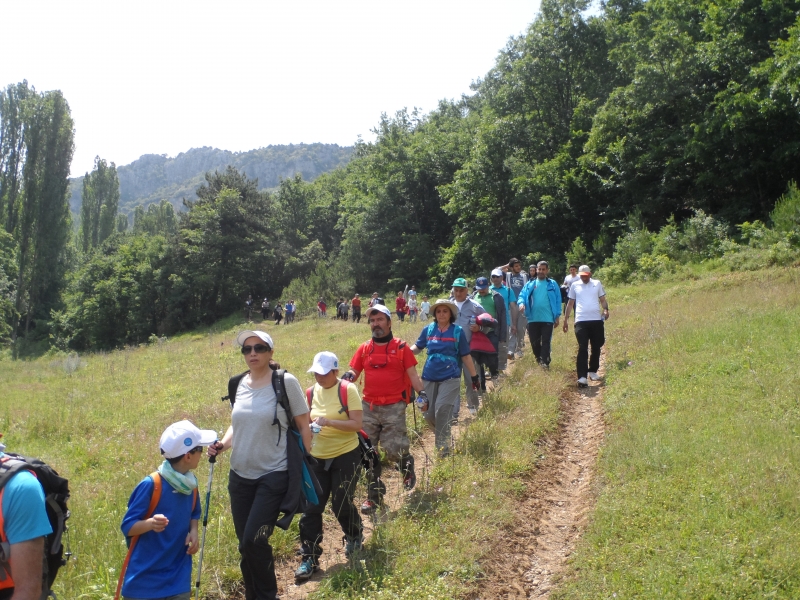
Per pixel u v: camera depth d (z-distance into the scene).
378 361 6.21
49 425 11.34
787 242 20.34
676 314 13.53
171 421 10.69
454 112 62.62
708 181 26.91
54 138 57.00
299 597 4.75
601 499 5.51
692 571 4.14
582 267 10.27
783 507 4.68
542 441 7.44
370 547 5.16
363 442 5.58
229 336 35.34
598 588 4.24
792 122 23.88
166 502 3.75
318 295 49.09
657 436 6.50
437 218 50.03
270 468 4.40
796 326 9.91
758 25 26.05
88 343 55.78
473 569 4.71
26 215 56.47
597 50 36.25
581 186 33.50
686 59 27.17
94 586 4.60
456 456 6.89
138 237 63.12
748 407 6.93
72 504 6.28
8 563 2.70
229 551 5.25
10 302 53.84
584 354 10.01
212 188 58.75
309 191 70.44
